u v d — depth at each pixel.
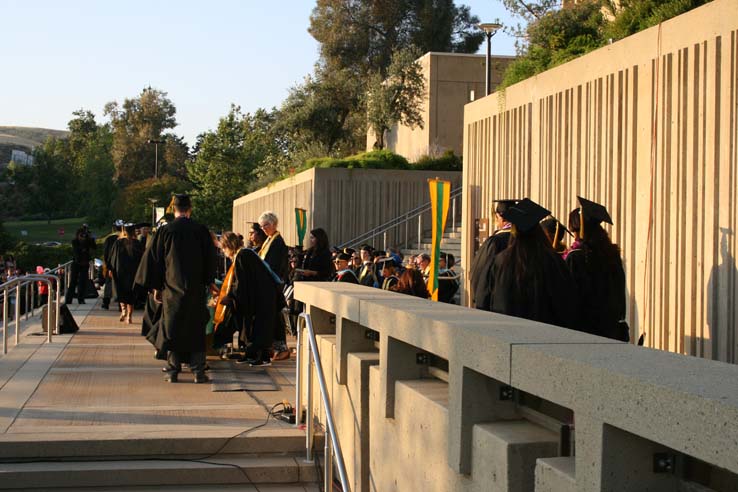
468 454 3.68
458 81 30.48
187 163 55.72
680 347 8.12
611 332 5.59
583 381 2.68
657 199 8.52
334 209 24.33
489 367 3.37
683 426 2.21
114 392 8.36
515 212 4.96
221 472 6.10
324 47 43.47
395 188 24.70
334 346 6.50
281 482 6.18
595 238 5.62
